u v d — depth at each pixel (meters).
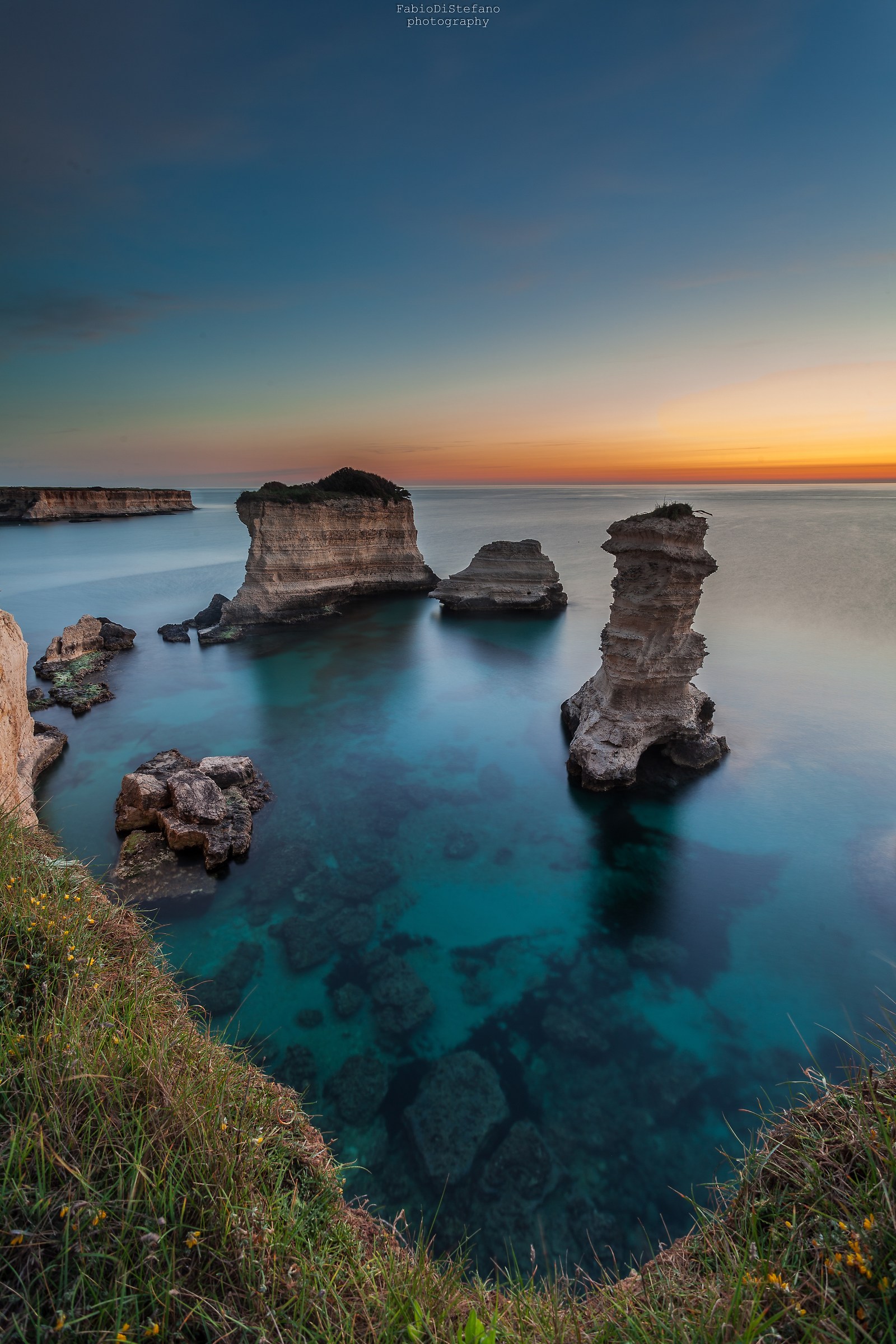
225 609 44.09
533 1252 8.05
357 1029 12.04
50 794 20.66
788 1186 4.38
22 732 16.42
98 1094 4.00
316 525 47.28
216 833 17.22
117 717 28.14
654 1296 3.78
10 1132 3.63
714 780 22.30
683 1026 12.21
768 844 18.55
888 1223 3.49
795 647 38.59
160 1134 3.87
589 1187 9.23
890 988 13.23
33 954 5.00
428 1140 9.92
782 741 25.31
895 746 24.89
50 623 45.72
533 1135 10.02
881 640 39.94
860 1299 3.25
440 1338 3.58
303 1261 3.69
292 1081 10.97
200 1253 3.45
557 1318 3.90
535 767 23.53
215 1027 11.98
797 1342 3.22
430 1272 4.02
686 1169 9.49
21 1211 3.25
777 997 12.98
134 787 18.08
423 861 17.61
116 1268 3.15
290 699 30.84
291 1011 12.42
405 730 27.19
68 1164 3.47
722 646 38.91
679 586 20.64
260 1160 4.30
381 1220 5.00
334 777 22.66
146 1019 5.07
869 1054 11.54
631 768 21.52
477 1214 8.84
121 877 15.98
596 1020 12.37
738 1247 4.02
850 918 15.40
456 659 37.97
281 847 18.03
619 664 22.03
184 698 30.94
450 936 14.70
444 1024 12.22
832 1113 4.64
